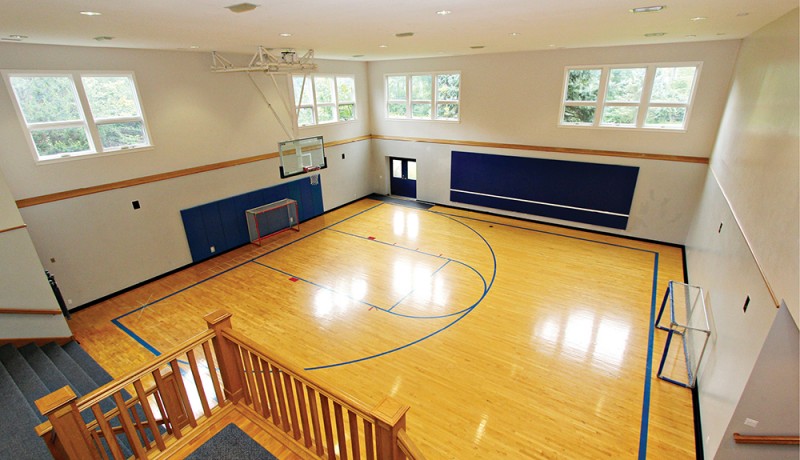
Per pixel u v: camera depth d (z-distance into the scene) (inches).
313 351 213.6
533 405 173.5
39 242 241.1
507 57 369.4
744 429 116.0
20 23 154.4
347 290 277.6
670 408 171.0
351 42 252.8
